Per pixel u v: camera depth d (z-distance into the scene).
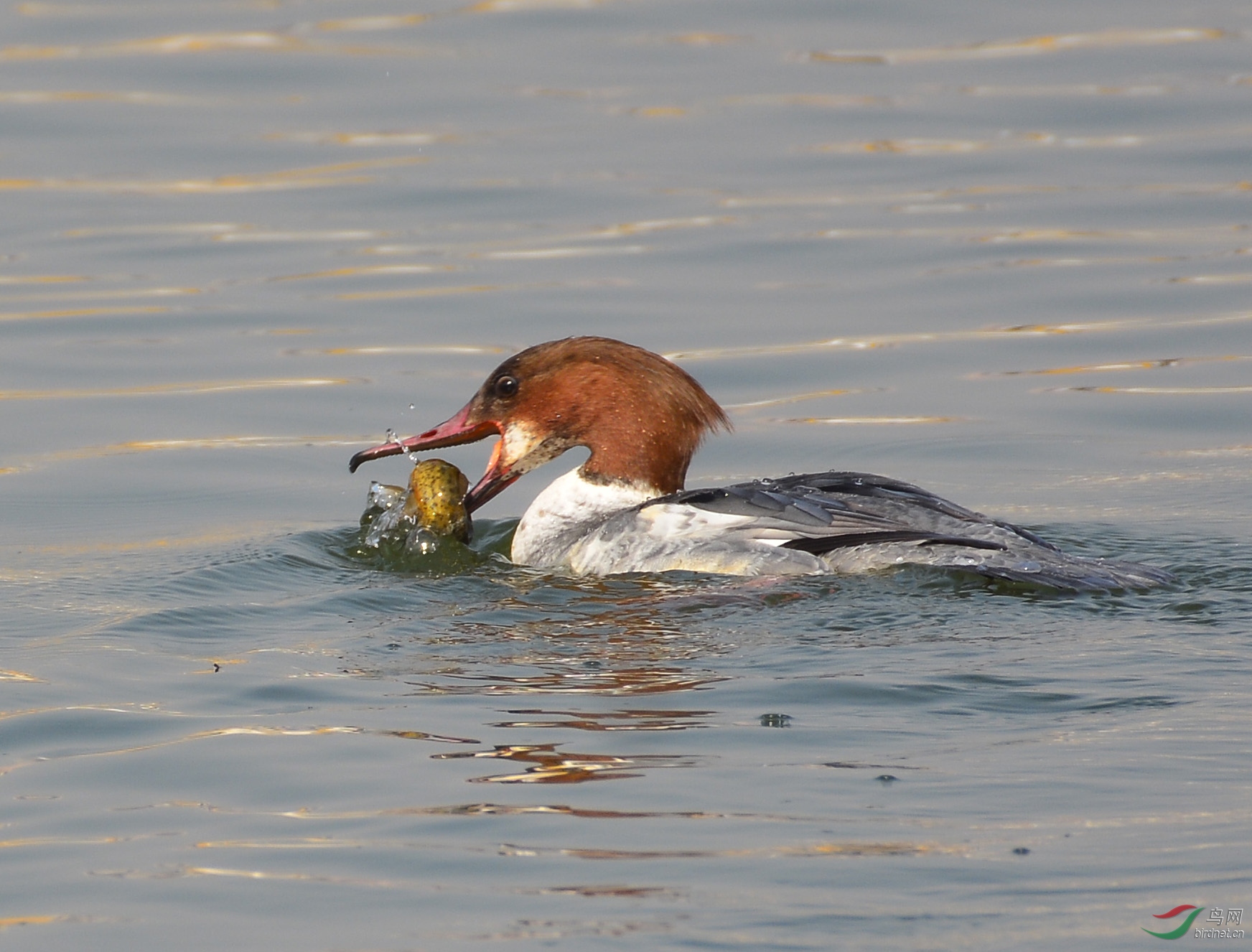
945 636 9.50
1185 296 18.00
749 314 17.94
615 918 6.29
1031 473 14.19
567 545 11.80
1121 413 15.55
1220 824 6.92
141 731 8.36
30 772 7.85
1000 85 24.52
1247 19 26.92
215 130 23.50
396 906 6.43
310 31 27.30
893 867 6.64
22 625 10.31
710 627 9.84
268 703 8.73
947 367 16.70
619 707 8.52
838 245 19.66
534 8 27.81
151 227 20.59
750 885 6.51
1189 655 9.07
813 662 9.12
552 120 23.56
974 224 20.08
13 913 6.46
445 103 24.23
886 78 24.84
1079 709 8.32
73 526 13.21
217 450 15.07
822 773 7.57
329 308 18.33
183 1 28.52
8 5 28.23
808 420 15.65
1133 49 25.72
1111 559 11.40
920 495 11.23
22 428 15.50
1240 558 11.40
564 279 18.92
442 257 19.58
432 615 10.37
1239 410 15.48
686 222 20.36
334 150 22.83
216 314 18.14
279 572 11.60
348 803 7.39
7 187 21.62
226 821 7.25
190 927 6.34
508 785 7.54
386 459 15.00
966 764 7.65
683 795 7.37
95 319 18.00
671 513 11.37
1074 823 6.98
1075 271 18.77
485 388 12.52
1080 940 6.04
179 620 10.32
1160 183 21.08
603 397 12.09
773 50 26.06
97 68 25.69
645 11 27.80
